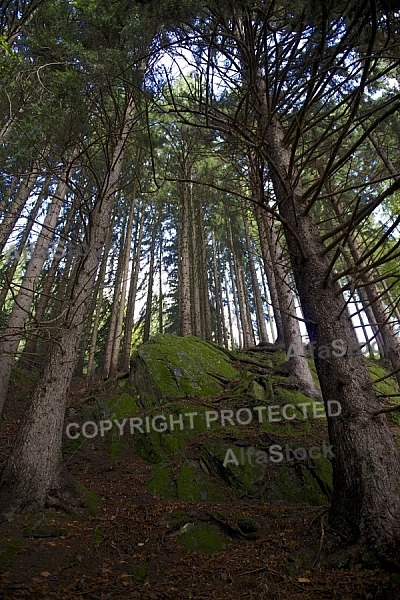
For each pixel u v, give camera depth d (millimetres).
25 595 2521
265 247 12000
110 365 14281
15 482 4211
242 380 8906
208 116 4055
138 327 26688
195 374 9203
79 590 2734
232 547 3711
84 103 4965
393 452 3133
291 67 3951
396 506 2855
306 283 3936
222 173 11000
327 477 5535
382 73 2980
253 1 3555
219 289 21266
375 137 8586
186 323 12789
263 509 4652
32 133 4711
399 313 13430
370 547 2746
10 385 11516
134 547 3645
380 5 3256
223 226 19141
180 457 6035
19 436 4578
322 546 3057
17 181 8438
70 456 6910
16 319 8469
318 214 9383
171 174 11242
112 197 6371
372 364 13547
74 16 5066
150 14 3762
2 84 5309
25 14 6184
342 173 8914
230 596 2680
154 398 8406
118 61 4281
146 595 2713
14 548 3254
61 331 5191
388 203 10297
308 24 3602
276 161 4512
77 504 4398
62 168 5062
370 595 2293
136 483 5637
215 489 5387
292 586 2695
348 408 3303
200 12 3611
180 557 3488
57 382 4945
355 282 3354
